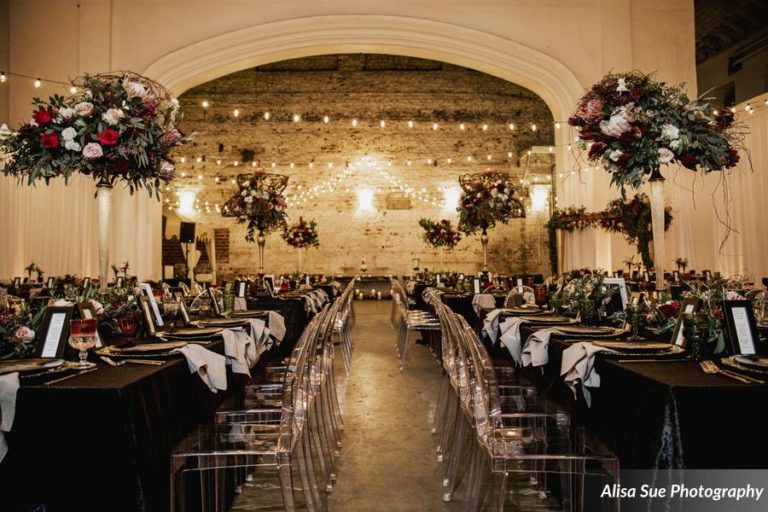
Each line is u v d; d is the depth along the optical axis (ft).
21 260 27.53
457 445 8.84
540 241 45.70
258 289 21.11
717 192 27.55
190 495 7.09
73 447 5.28
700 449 5.10
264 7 28.96
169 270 36.86
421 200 47.06
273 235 46.42
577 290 10.80
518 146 47.37
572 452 6.54
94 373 5.98
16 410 5.29
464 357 7.79
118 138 9.42
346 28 28.78
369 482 9.04
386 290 47.03
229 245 46.29
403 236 46.93
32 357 6.42
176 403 6.72
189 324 10.77
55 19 28.53
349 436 11.38
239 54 28.84
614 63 28.71
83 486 5.26
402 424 12.18
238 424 7.34
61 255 27.48
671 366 6.22
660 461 5.18
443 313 9.71
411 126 42.93
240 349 9.29
